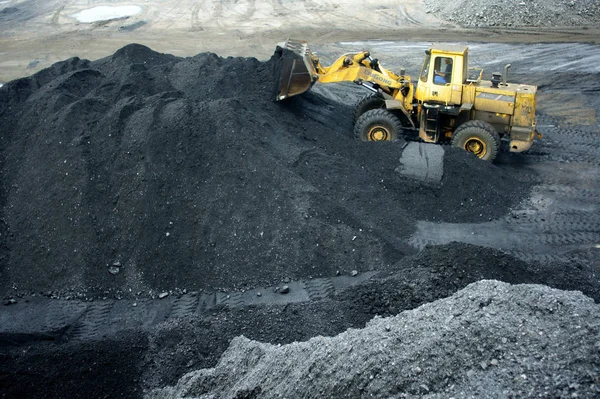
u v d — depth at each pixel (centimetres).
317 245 975
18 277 972
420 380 550
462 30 2345
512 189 1195
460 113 1280
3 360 723
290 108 1403
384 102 1366
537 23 2316
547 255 991
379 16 2575
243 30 2470
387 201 1118
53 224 1020
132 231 995
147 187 1032
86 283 947
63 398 696
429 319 618
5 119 1255
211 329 790
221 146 1078
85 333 854
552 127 1498
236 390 640
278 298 907
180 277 955
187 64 1499
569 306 579
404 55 2094
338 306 821
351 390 567
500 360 546
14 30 2588
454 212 1114
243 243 984
